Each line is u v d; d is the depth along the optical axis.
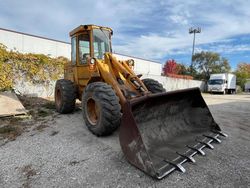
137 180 2.22
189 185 2.12
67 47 12.77
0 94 5.86
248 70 42.41
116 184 2.15
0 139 3.52
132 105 2.53
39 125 4.31
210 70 34.12
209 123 3.54
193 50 31.42
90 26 4.22
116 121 3.25
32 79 8.42
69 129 4.03
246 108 7.65
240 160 2.68
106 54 3.99
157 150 2.74
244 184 2.13
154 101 2.87
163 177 2.21
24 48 10.95
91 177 2.29
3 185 2.16
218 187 2.08
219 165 2.54
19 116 4.92
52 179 2.27
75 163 2.63
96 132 3.46
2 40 10.15
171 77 18.19
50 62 8.92
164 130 3.17
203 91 23.75
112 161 2.67
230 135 3.73
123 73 3.70
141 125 2.87
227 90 22.56
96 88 3.38
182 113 3.58
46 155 2.88
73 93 5.05
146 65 20.06
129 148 2.50
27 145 3.25
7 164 2.62
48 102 7.11
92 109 3.73
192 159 2.57
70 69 5.42
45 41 11.78
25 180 2.25
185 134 3.35
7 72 7.65
